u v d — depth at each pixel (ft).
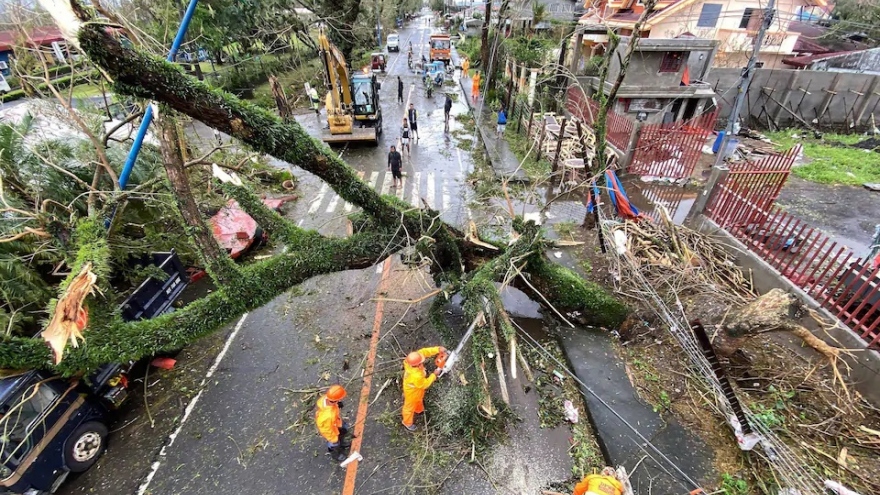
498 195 40.37
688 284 24.20
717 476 16.31
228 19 58.39
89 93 32.19
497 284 27.68
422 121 64.34
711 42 51.65
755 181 28.55
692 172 43.24
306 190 41.88
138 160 26.08
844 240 32.55
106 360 16.81
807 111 61.57
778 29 65.26
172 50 16.03
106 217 19.94
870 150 50.70
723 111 62.39
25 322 20.02
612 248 27.02
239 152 40.16
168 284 22.76
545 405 19.65
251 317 25.49
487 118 64.75
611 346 22.99
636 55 52.34
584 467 17.01
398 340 23.75
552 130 48.67
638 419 18.69
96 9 13.89
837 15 76.38
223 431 18.70
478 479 16.65
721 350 20.35
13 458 14.64
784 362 20.88
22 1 21.84
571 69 61.31
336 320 25.31
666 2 64.13
